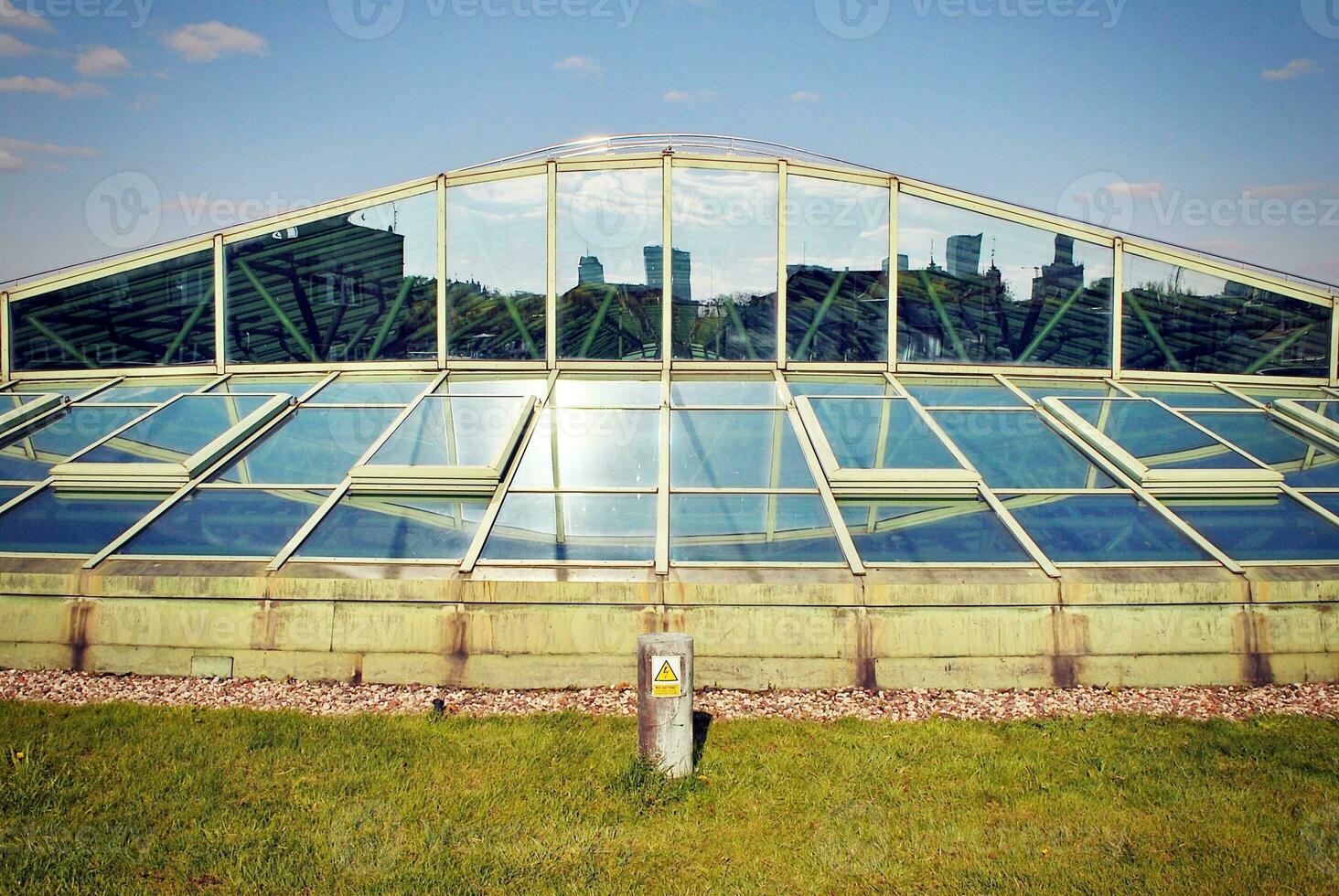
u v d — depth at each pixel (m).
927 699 9.34
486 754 7.80
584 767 7.61
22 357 15.23
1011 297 14.89
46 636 9.96
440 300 14.65
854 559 10.02
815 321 14.61
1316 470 12.20
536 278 14.52
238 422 12.77
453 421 12.77
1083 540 10.52
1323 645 9.84
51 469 11.73
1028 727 8.53
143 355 15.16
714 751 7.93
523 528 10.60
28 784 7.14
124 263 15.07
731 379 14.17
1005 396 14.00
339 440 12.53
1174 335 15.10
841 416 12.96
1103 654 9.72
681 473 11.64
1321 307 15.17
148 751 7.79
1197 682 9.79
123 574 9.91
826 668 9.61
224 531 10.66
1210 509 11.24
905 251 14.70
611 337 14.52
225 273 14.97
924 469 11.50
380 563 10.02
